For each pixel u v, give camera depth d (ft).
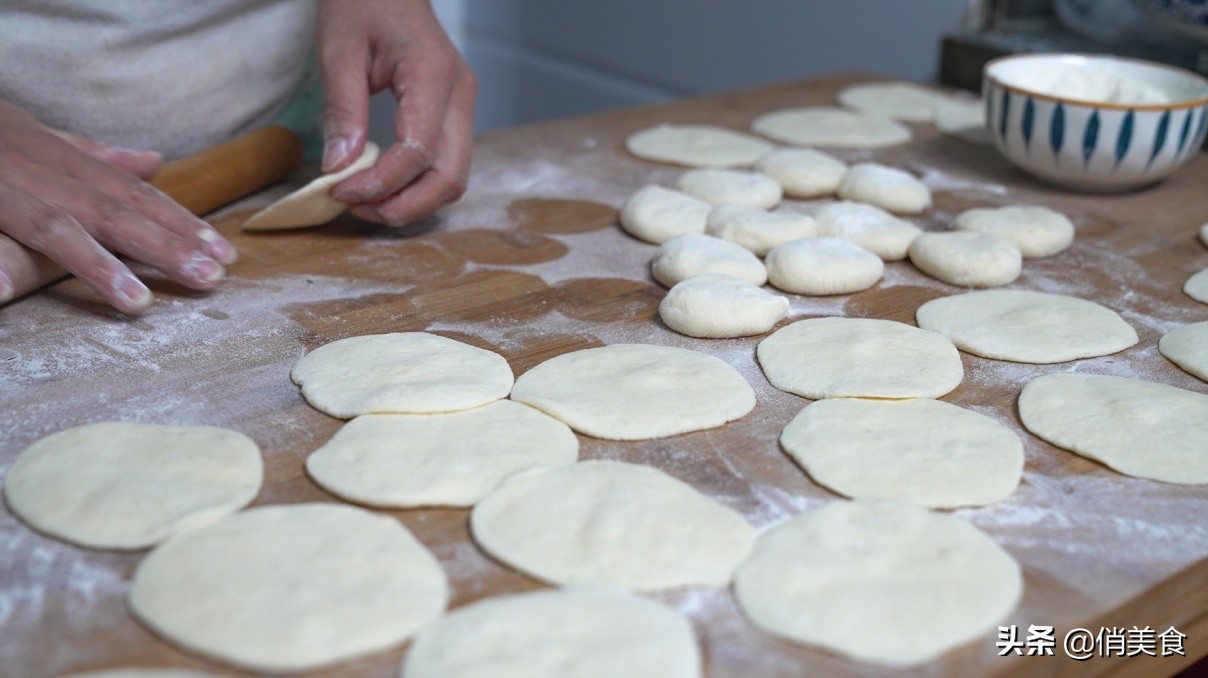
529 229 5.42
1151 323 4.51
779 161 5.98
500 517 3.14
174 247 4.37
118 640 2.67
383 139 8.18
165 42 5.47
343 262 4.98
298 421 3.68
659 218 5.27
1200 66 7.13
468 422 3.64
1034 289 4.84
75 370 3.95
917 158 6.51
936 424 3.67
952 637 2.68
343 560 2.93
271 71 5.92
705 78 10.28
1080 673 2.82
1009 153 5.91
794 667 2.63
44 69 5.21
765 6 9.51
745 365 4.16
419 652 2.60
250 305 4.52
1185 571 2.96
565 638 2.64
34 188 4.38
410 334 4.25
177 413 3.70
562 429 3.63
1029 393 3.88
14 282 4.24
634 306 4.64
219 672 2.57
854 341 4.25
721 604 2.84
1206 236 5.23
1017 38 7.82
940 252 4.94
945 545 3.03
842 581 2.89
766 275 4.88
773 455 3.54
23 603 2.79
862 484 3.34
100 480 3.24
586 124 7.12
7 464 3.38
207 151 5.41
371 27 5.21
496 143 6.72
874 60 8.82
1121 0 7.45
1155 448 3.53
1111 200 5.83
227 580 2.83
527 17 11.86
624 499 3.22
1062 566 2.99
